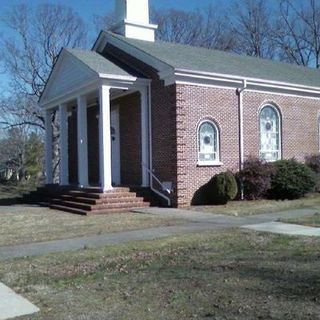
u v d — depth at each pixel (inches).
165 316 222.5
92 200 674.2
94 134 957.2
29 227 539.2
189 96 706.2
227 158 748.0
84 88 767.1
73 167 1041.5
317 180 800.9
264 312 219.3
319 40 1760.6
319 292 244.1
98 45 899.4
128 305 241.0
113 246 400.8
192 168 706.2
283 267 302.0
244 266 309.7
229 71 759.1
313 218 538.6
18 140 1788.9
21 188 1470.2
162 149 721.6
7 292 274.5
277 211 618.5
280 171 755.4
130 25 907.4
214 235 441.7
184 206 693.9
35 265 339.6
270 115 815.7
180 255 354.9
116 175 842.8
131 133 805.9
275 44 1838.1
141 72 766.5
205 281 277.0
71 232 489.4
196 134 712.4
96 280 292.0
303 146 859.4
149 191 733.3
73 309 238.8
